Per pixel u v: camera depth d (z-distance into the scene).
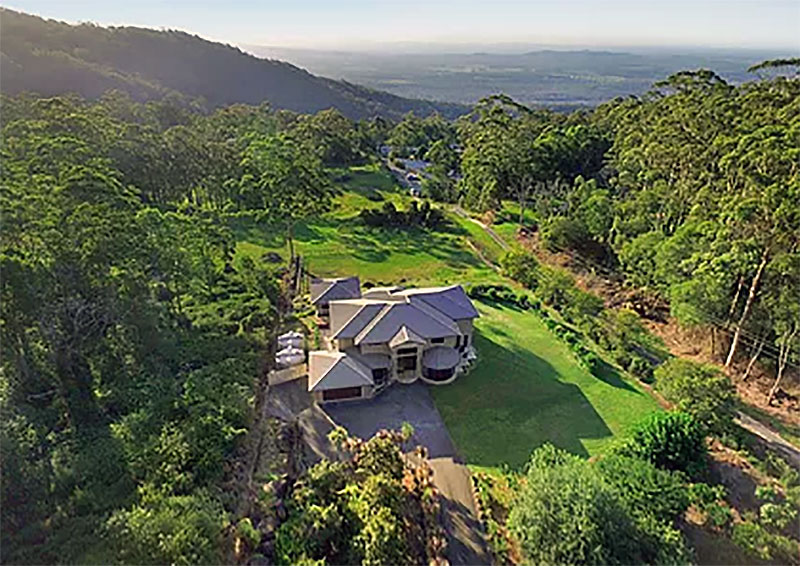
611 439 29.88
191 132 68.44
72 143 42.16
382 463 25.19
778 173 33.19
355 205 77.06
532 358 38.25
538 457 24.05
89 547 18.58
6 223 27.11
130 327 31.89
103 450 24.00
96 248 27.98
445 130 142.88
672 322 43.66
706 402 28.75
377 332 34.91
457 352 35.53
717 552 21.89
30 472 21.86
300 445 28.62
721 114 49.09
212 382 29.45
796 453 28.86
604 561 18.84
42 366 29.62
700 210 41.94
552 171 78.81
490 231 68.00
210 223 45.31
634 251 46.19
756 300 36.03
